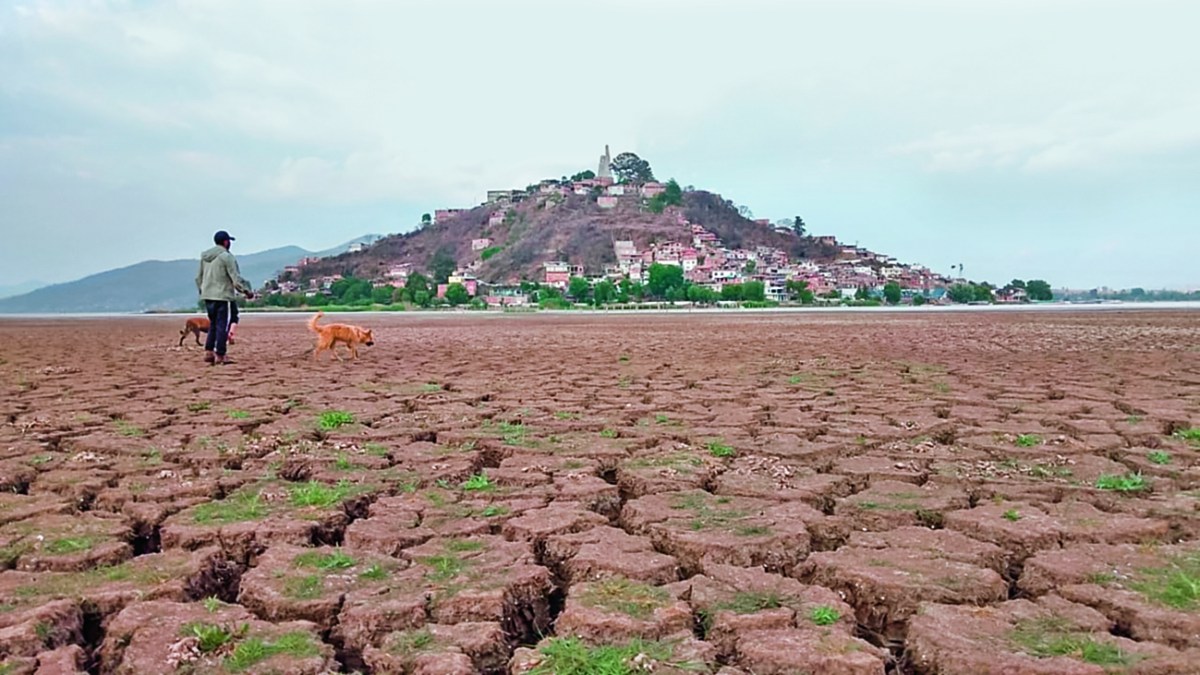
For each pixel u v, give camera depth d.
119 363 14.07
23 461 5.79
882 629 3.30
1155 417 7.48
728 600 3.32
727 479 5.36
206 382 10.89
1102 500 4.79
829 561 3.75
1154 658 2.73
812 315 50.88
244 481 5.30
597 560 3.80
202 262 13.47
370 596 3.36
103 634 3.18
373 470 5.67
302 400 9.10
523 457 6.06
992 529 4.18
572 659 2.83
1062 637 2.93
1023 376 11.19
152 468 5.59
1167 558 3.73
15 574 3.60
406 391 9.88
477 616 3.27
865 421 7.52
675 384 10.55
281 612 3.27
